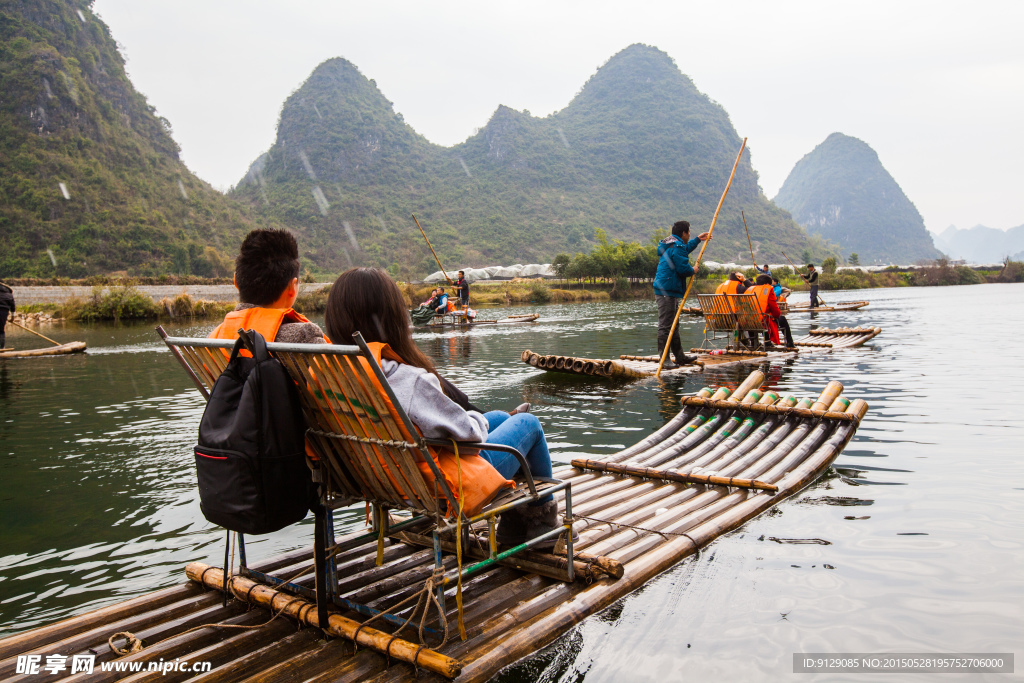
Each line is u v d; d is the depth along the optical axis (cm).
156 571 242
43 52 9062
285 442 157
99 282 3319
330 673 161
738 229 15838
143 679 162
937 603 200
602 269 4591
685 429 437
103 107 10075
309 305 2962
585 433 454
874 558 234
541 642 178
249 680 157
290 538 276
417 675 161
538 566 219
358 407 161
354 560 233
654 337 1306
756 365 805
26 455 423
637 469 341
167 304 2558
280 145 15188
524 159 15950
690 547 242
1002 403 530
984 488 313
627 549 238
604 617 194
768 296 908
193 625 191
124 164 9162
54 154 8062
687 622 191
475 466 177
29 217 7244
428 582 169
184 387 739
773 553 242
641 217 14962
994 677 159
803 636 181
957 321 1524
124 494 338
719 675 162
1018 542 246
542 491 199
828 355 895
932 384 633
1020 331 1227
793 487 314
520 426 210
